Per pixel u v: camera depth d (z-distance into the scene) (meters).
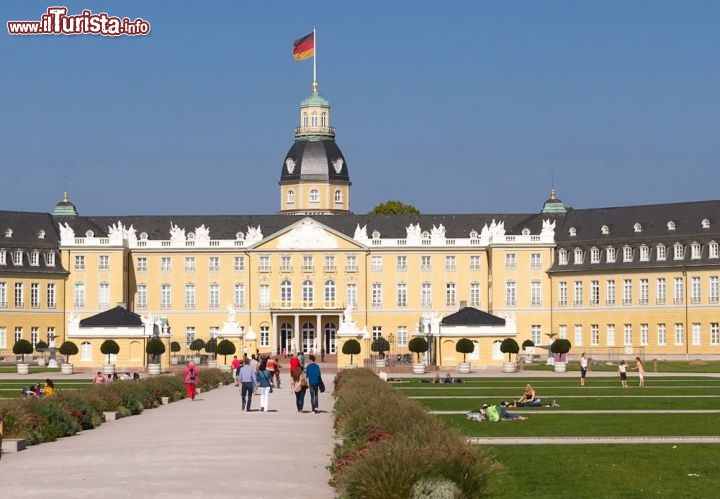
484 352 153.25
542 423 65.19
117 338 153.38
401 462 35.22
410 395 93.06
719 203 190.00
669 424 64.12
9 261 191.00
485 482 35.38
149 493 39.62
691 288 186.25
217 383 116.62
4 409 55.75
